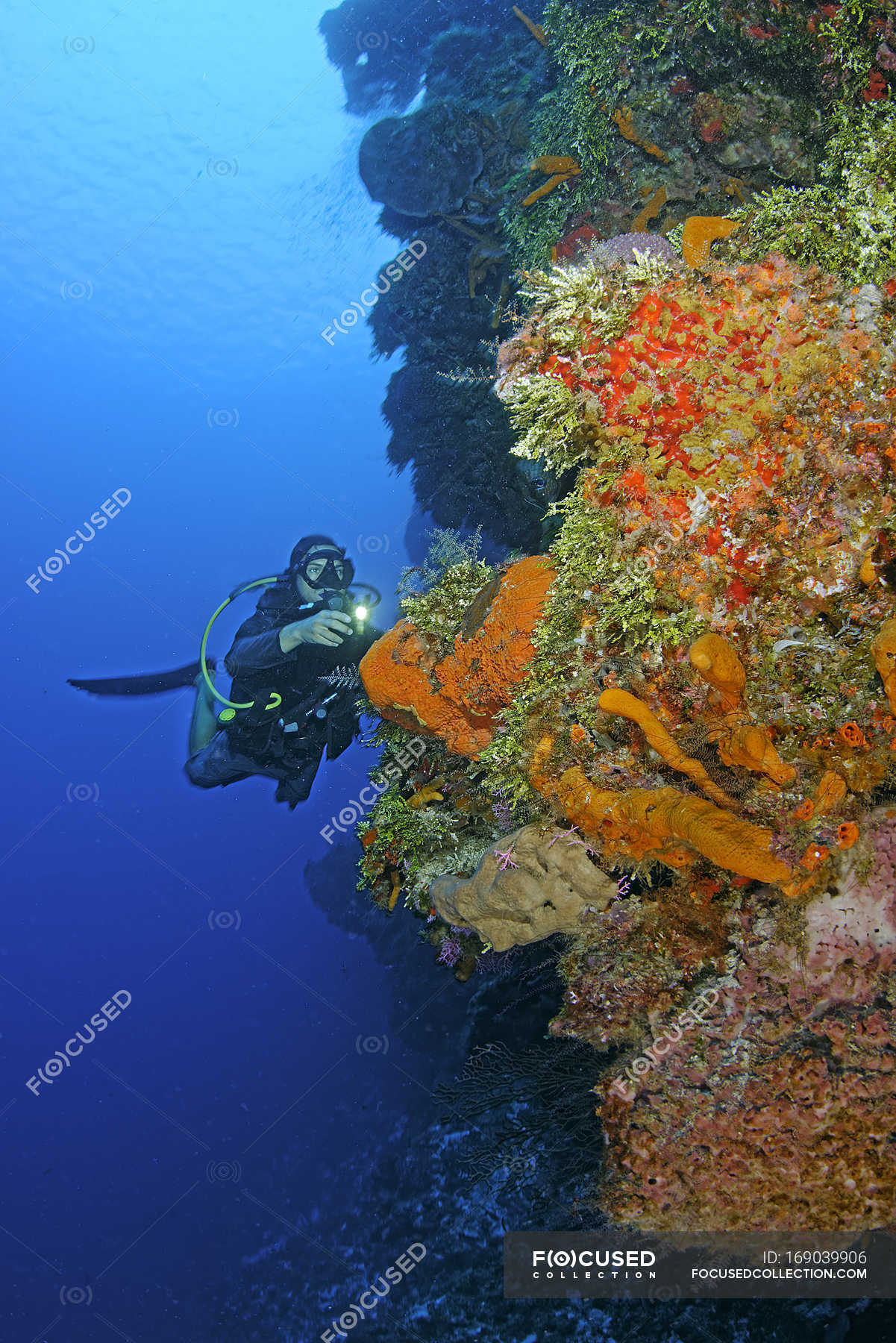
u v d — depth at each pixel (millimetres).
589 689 3215
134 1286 11922
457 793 4496
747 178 6184
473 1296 7223
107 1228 13172
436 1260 7633
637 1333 5473
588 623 3176
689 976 3285
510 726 3443
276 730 12938
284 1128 11680
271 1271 10812
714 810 2670
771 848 2611
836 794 2650
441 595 3768
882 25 5301
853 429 2801
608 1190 3197
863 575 2869
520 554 5621
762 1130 3004
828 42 5633
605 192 6605
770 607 2955
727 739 2777
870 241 3219
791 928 3051
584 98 6664
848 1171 2938
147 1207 13414
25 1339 12086
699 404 2801
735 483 2850
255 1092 14203
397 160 9484
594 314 2834
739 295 2812
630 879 3299
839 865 2949
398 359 11750
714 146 6184
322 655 12188
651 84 6305
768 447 2826
